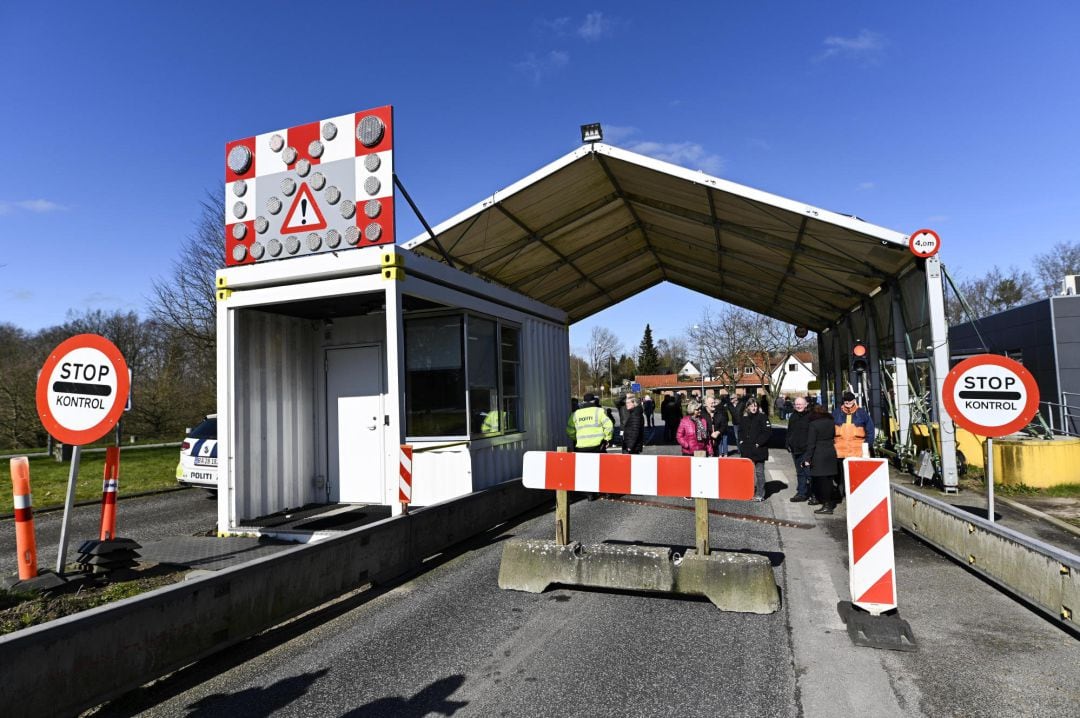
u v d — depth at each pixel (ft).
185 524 31.30
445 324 28.32
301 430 28.78
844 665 13.61
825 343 80.18
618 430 86.02
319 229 24.72
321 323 29.81
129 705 12.27
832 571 20.81
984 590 18.33
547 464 19.71
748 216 39.58
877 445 50.31
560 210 43.68
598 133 36.42
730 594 17.17
